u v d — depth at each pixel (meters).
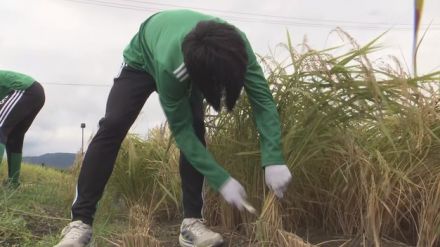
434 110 2.70
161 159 4.11
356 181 2.73
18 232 3.00
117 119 2.61
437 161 2.70
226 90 2.06
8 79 4.44
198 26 2.15
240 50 2.06
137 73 2.68
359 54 2.60
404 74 2.62
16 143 4.63
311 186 2.91
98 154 2.61
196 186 2.81
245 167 2.86
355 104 2.69
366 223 2.64
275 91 2.82
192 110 2.73
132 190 4.18
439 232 2.54
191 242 2.78
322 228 2.96
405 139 2.74
